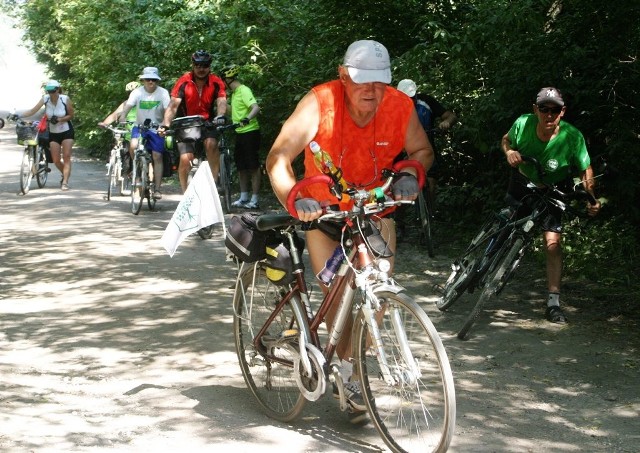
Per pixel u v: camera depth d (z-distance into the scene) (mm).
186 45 16172
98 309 6770
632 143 7953
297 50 12117
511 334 6152
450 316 6609
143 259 8602
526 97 8539
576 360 5602
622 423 4574
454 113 9516
